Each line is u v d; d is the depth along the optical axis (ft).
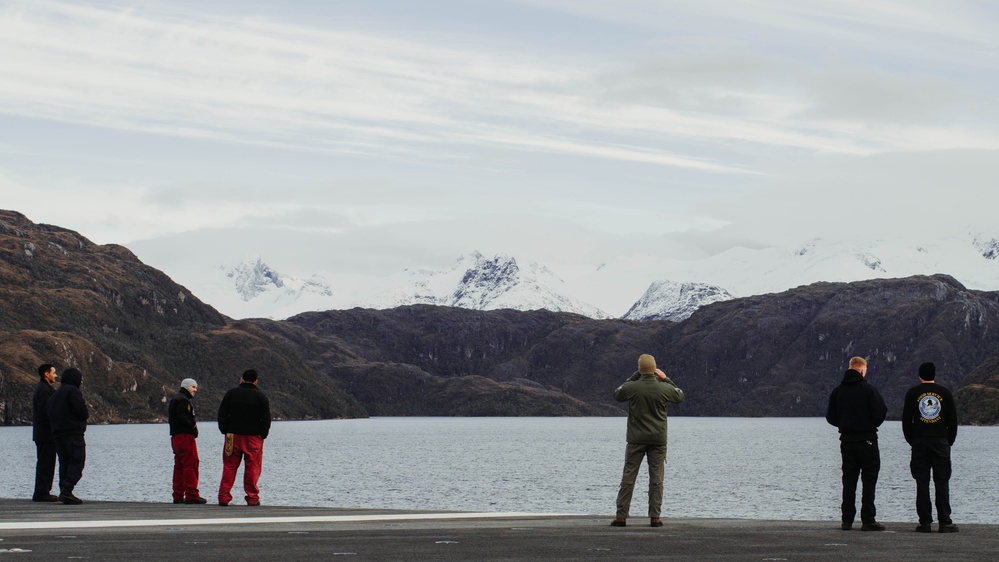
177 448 106.83
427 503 256.11
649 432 84.69
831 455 545.85
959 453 558.97
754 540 73.51
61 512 92.94
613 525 84.94
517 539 72.54
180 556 61.62
